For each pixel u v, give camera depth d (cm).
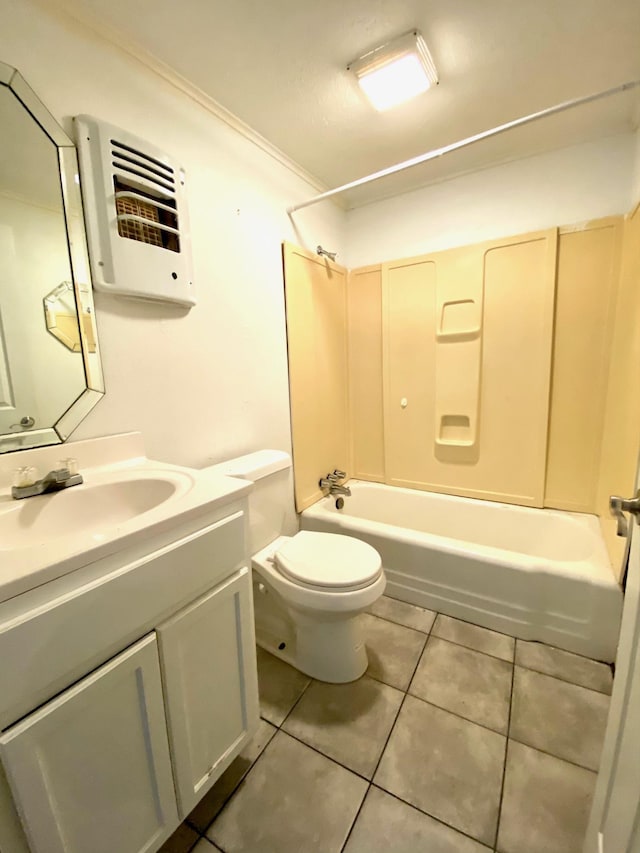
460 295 200
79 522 93
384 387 231
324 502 216
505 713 117
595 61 125
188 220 128
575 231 173
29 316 96
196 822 91
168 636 75
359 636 133
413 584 172
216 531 85
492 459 205
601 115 152
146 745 73
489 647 145
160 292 119
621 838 55
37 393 98
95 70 104
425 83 129
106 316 111
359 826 89
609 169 167
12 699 53
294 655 139
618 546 140
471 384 203
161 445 129
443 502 214
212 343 146
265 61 120
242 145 154
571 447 187
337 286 225
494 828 88
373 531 180
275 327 178
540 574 143
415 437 226
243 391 162
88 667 63
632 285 151
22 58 90
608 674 130
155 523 71
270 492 151
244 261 158
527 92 139
